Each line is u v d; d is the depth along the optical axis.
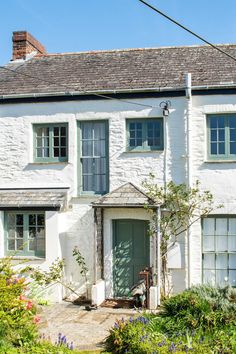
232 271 14.36
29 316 9.70
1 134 15.89
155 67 16.09
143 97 14.90
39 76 16.69
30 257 14.91
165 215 14.40
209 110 14.49
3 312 8.84
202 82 14.71
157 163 14.78
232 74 14.87
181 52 16.84
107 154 15.19
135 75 15.77
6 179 15.77
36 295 14.42
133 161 14.93
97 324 11.98
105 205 14.02
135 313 13.03
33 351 8.06
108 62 16.97
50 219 14.72
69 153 15.36
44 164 15.52
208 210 14.30
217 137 14.57
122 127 15.02
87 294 14.56
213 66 15.54
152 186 14.66
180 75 15.37
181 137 14.65
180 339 9.24
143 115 14.89
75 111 15.36
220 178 14.37
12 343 8.50
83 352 9.83
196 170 14.53
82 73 16.45
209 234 14.51
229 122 14.50
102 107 15.19
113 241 14.91
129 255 14.86
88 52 17.89
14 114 15.82
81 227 15.16
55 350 8.27
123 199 14.09
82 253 15.11
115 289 14.88
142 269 14.73
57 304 14.30
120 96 15.03
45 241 14.76
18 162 15.72
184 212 14.19
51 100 15.48
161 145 14.89
